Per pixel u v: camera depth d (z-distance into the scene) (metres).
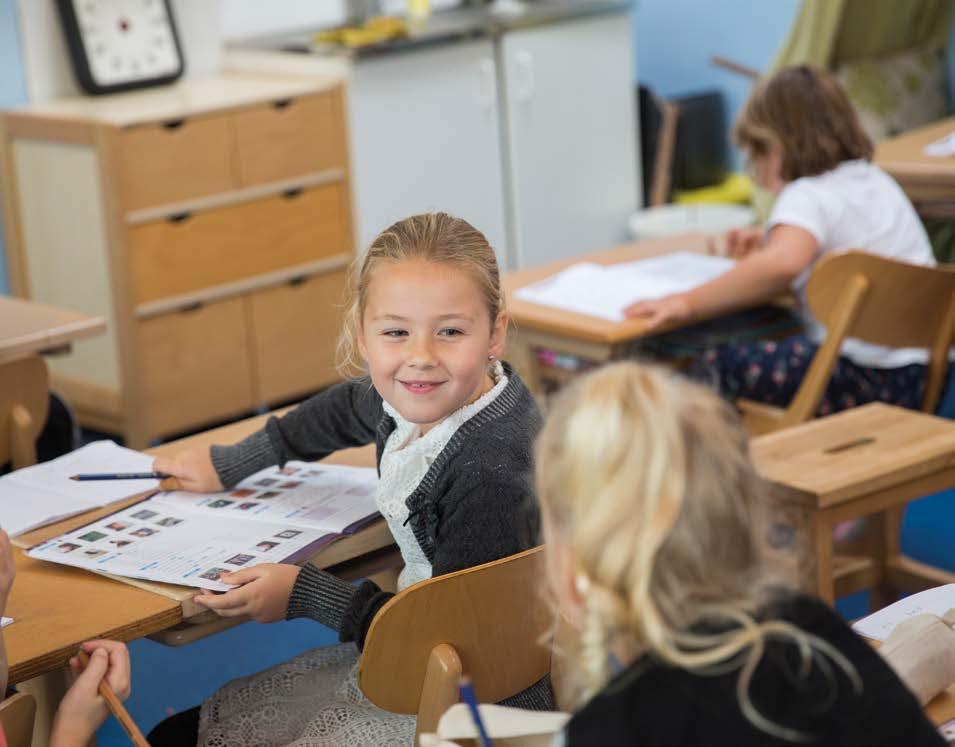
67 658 1.49
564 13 5.03
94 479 1.94
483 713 1.24
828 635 0.95
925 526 3.24
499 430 1.58
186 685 2.72
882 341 2.82
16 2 4.17
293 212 4.22
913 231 3.04
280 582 1.61
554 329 2.84
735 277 2.88
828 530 2.13
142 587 1.61
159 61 4.39
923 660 1.29
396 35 4.61
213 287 4.06
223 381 4.14
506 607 1.43
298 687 1.77
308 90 4.18
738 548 0.92
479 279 1.58
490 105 4.89
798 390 2.93
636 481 0.90
